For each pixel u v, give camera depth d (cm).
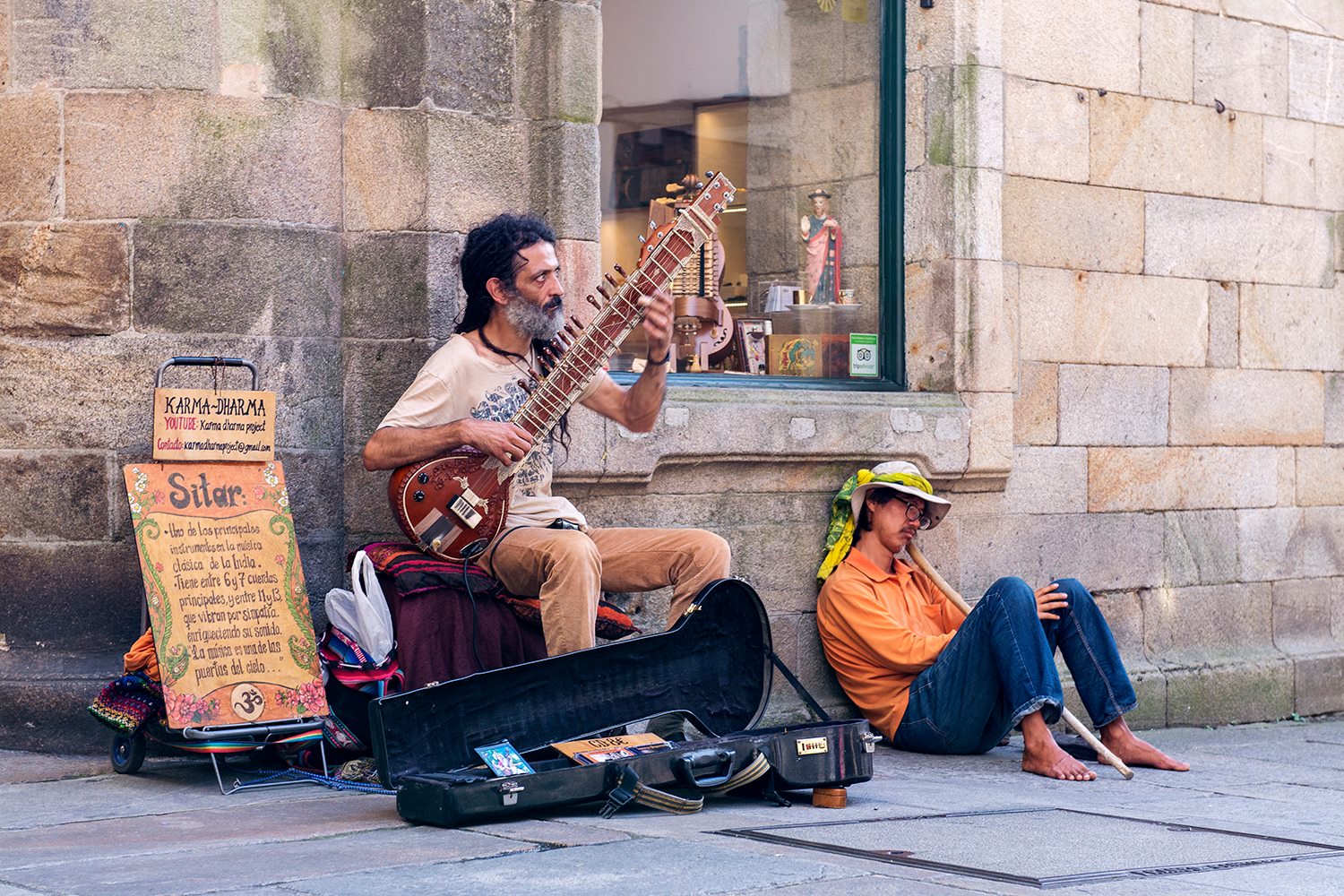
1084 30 770
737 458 653
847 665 651
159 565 496
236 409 519
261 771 528
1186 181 808
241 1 571
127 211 561
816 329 724
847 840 415
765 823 440
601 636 553
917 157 734
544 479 549
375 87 593
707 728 504
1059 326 761
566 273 607
